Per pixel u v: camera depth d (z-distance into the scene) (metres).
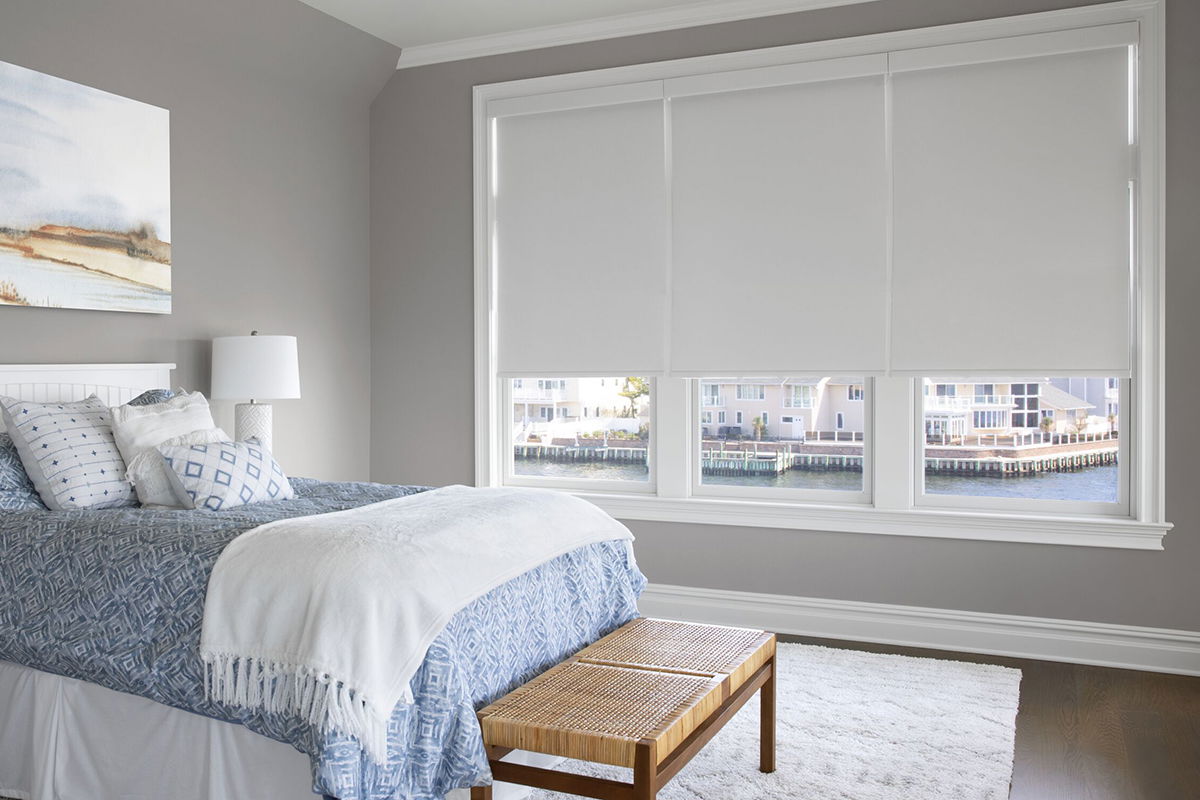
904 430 4.27
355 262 5.16
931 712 3.34
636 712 2.23
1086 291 3.94
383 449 5.25
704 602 4.61
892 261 4.23
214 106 4.29
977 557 4.13
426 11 4.55
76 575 2.55
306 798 2.26
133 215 3.86
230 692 2.25
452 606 2.25
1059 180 3.97
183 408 3.40
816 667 3.87
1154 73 3.80
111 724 2.53
